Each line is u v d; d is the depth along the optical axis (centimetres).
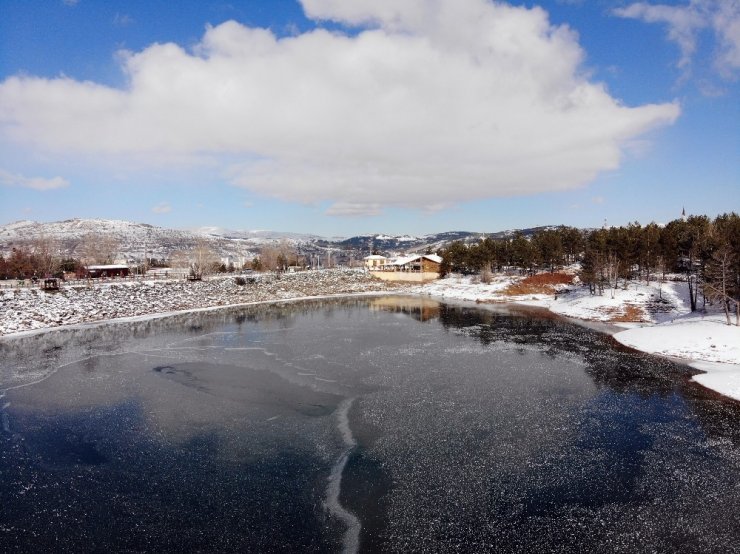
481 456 2586
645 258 9106
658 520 1975
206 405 3522
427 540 1867
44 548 1878
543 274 12431
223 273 16475
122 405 3550
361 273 16000
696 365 4475
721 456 2553
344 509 2097
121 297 9312
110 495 2262
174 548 1864
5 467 2570
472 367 4531
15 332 6769
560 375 4200
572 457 2562
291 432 2975
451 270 15050
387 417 3195
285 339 6172
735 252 5575
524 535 1888
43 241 16012
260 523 2009
